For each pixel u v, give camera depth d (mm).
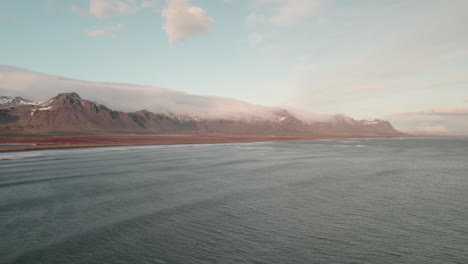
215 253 18391
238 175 48094
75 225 23391
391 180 43781
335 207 28641
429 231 22000
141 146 142000
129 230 22328
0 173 48875
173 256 18000
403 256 17859
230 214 26328
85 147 124688
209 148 128625
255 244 19734
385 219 24875
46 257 17859
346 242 20000
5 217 25281
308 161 71562
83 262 17281
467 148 142500
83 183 40406
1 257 17812
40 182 40938
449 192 35406
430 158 81375
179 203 30000
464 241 20078
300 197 32688
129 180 42969
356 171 53312
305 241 20203
